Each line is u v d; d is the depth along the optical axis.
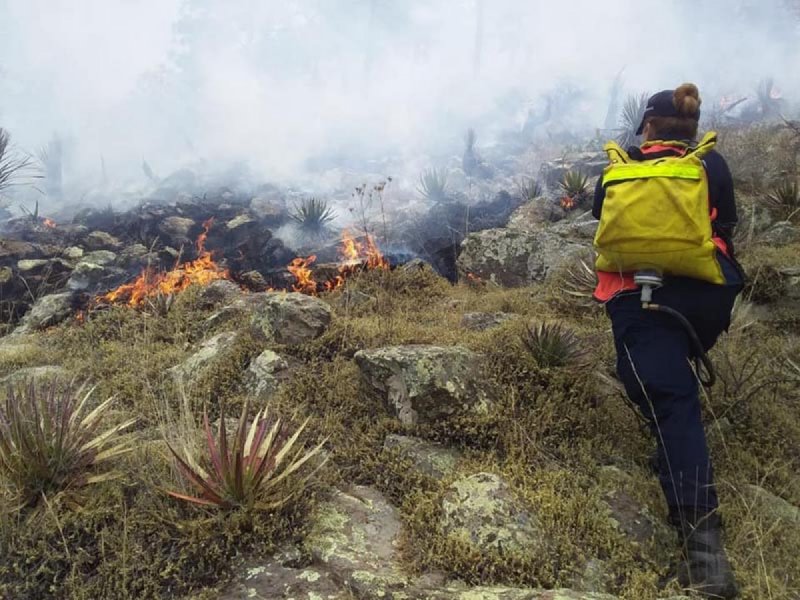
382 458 2.72
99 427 2.90
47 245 8.22
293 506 2.31
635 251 2.41
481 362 3.23
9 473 2.32
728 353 3.59
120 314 5.03
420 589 1.99
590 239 6.48
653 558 2.27
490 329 3.94
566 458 2.75
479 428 2.83
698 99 2.61
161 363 3.95
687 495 2.24
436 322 4.52
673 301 2.47
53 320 5.68
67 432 2.45
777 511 2.58
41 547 2.14
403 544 2.27
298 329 3.80
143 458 2.58
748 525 2.40
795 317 4.32
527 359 3.28
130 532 2.20
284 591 1.98
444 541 2.22
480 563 2.12
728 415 3.15
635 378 2.50
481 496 2.35
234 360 3.67
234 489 2.22
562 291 5.00
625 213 2.38
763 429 3.09
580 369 3.29
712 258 2.39
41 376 3.74
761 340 4.10
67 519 2.23
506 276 6.01
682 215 2.33
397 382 3.02
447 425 2.85
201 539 2.13
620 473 2.69
